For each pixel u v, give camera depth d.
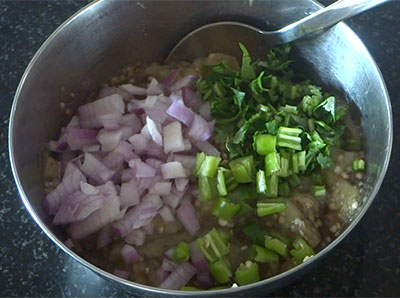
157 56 0.27
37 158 0.24
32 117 0.23
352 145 0.24
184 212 0.23
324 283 0.23
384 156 0.22
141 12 0.25
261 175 0.23
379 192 0.25
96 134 0.25
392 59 0.28
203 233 0.23
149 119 0.24
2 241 0.24
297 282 0.23
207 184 0.23
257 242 0.23
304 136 0.24
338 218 0.23
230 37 0.27
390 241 0.24
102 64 0.26
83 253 0.23
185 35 0.27
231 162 0.23
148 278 0.23
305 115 0.24
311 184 0.23
